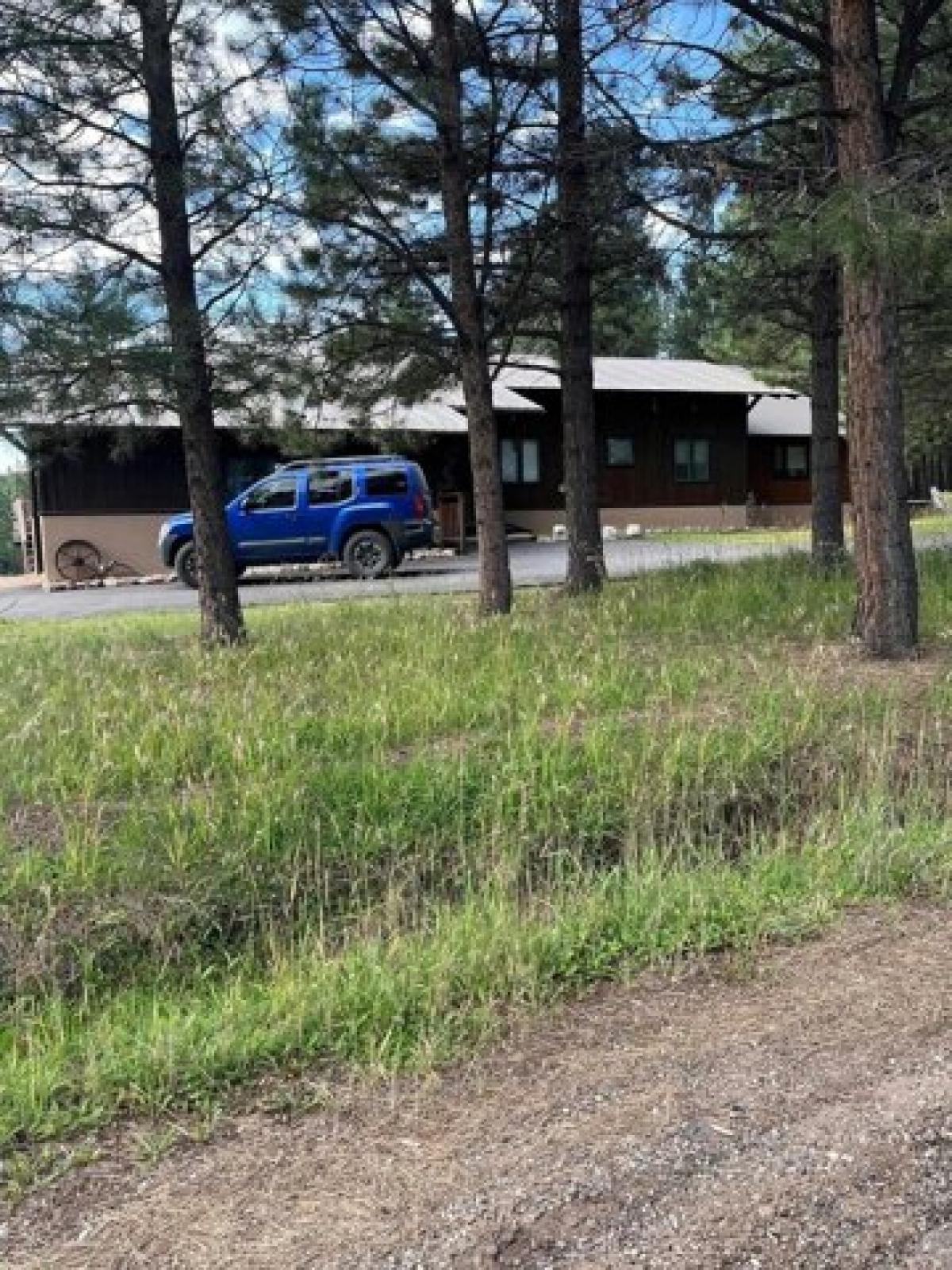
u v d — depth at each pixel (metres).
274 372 9.58
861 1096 2.87
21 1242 2.37
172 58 8.60
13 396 8.05
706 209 9.02
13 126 7.95
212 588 9.34
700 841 5.01
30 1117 2.82
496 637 8.16
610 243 10.56
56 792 5.13
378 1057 3.07
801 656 7.50
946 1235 2.39
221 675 7.30
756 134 9.12
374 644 8.27
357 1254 2.30
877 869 4.46
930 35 10.83
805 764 5.61
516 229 10.31
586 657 7.26
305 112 8.89
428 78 9.20
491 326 10.94
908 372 16.20
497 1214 2.42
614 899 4.19
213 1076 3.01
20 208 7.86
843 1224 2.41
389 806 5.00
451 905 4.43
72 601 18.42
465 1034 3.22
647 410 29.08
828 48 7.42
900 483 7.44
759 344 17.56
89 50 8.07
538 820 5.00
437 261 10.42
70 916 4.15
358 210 9.59
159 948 4.09
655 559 18.19
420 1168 2.59
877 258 5.76
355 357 10.53
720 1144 2.67
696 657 7.37
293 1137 2.73
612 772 5.32
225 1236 2.36
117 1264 2.28
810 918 4.02
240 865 4.48
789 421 33.62
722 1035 3.20
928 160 6.70
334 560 19.78
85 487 23.06
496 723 5.96
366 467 19.94
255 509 19.64
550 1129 2.74
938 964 3.65
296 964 3.82
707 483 29.86
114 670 7.78
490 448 10.24
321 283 9.71
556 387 27.06
